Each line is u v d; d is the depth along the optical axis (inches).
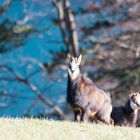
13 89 4825.3
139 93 2549.2
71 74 2290.8
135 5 4776.1
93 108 2305.6
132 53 4640.8
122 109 2522.1
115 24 4709.6
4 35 4448.8
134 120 2522.1
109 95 2404.0
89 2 4820.4
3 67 4749.0
